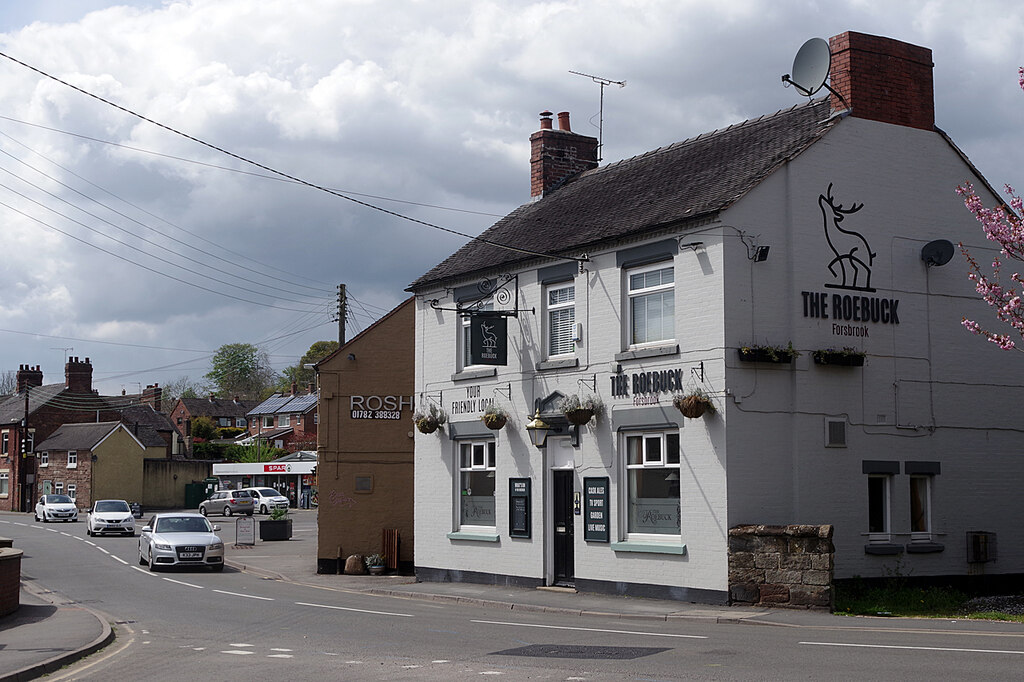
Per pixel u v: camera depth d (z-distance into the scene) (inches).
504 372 978.7
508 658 527.8
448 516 1037.8
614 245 869.2
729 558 753.0
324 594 966.4
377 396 1214.9
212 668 518.0
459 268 1055.0
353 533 1189.7
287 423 4362.7
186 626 715.4
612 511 852.6
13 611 778.8
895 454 829.2
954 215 888.3
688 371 795.4
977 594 853.8
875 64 864.9
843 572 792.3
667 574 801.6
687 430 792.9
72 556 1517.0
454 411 1040.8
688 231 803.4
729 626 663.1
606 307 874.8
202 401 4899.1
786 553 725.9
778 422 786.2
